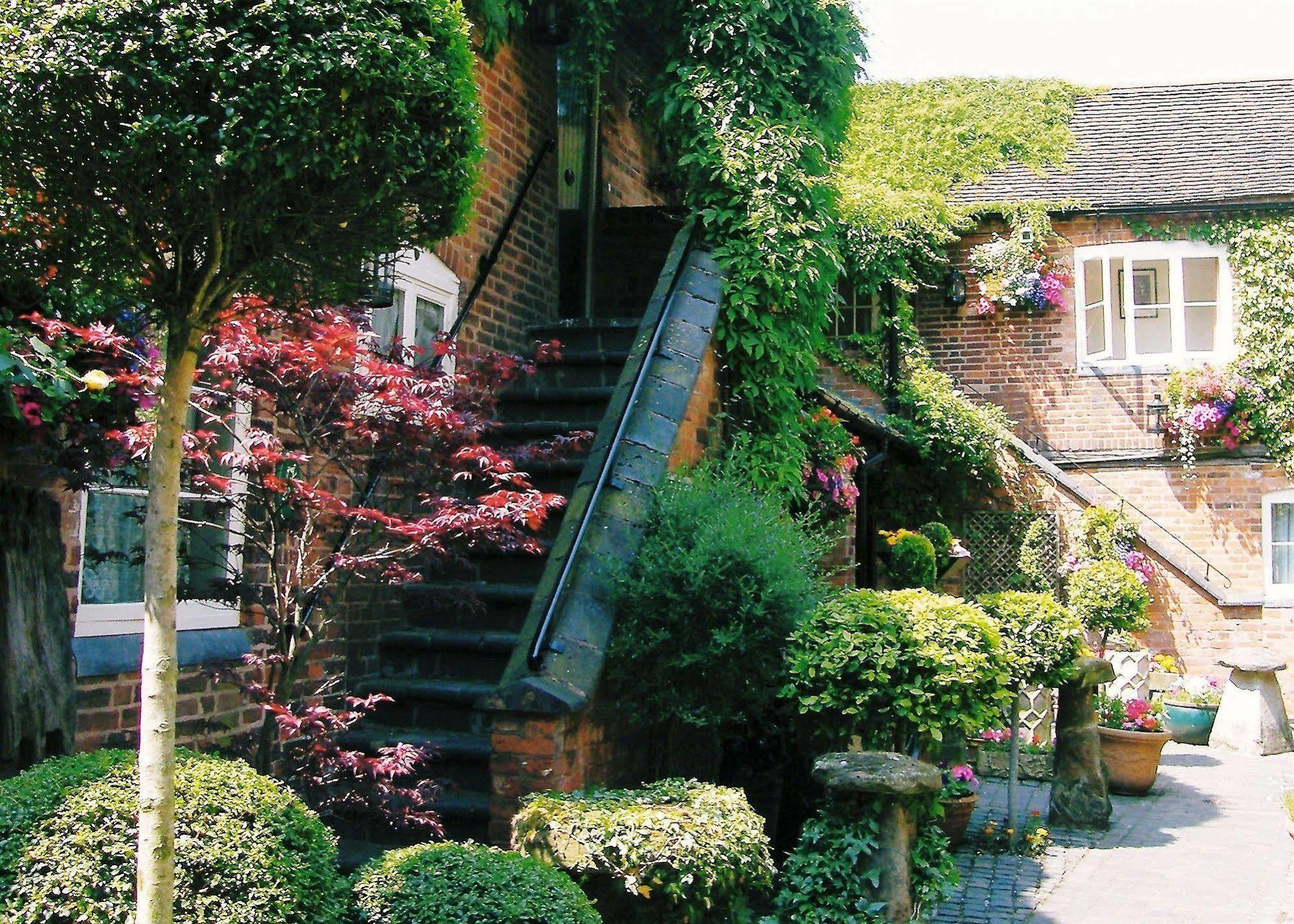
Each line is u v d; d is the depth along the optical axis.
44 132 2.76
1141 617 13.98
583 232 9.18
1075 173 15.98
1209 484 14.82
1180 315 15.09
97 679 4.58
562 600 5.41
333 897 3.46
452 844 3.88
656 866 4.13
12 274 3.30
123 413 4.29
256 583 5.43
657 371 6.61
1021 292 15.38
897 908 4.68
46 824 3.12
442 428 4.63
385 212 3.11
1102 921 5.90
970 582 14.89
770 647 5.55
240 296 3.98
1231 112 16.59
